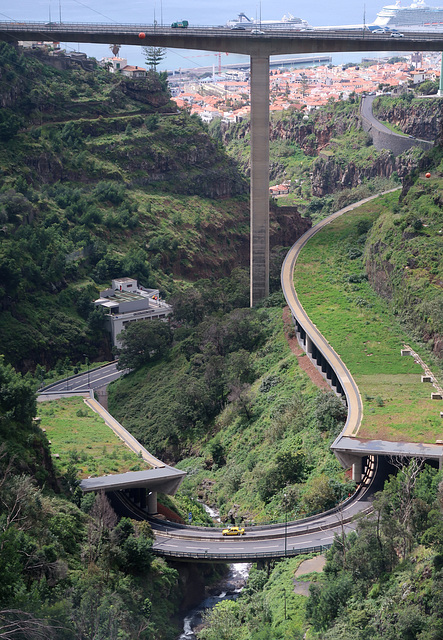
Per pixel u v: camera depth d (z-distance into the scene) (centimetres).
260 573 18038
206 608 18450
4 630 12888
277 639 15400
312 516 19575
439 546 15188
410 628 14288
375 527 16562
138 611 16550
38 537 16475
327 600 15688
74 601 15125
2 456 17700
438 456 19100
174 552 18388
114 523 18750
